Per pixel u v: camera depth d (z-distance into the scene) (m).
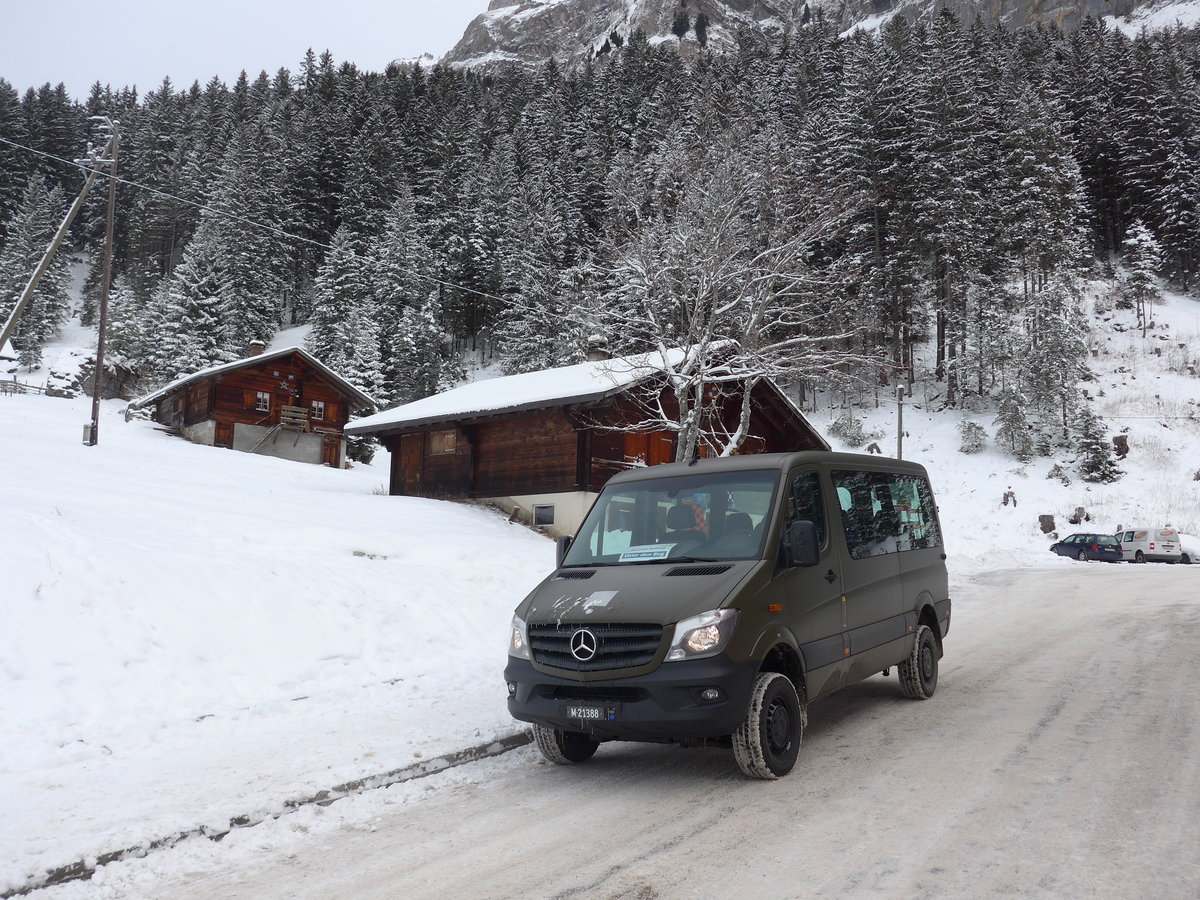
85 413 45.34
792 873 3.88
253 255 81.06
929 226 53.88
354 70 128.62
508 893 3.79
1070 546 32.38
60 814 4.88
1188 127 76.50
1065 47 107.19
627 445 22.91
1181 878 3.71
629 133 69.50
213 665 8.34
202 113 119.94
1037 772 5.45
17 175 111.44
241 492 20.80
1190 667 9.34
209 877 4.14
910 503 8.39
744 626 5.14
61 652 7.60
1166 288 73.12
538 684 5.41
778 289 19.66
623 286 20.22
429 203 88.69
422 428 24.88
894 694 8.26
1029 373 47.03
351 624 10.09
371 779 5.58
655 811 4.92
